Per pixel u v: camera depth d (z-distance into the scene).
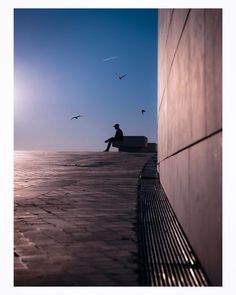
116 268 2.93
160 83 8.43
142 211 5.33
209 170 2.47
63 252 3.38
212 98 2.36
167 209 5.43
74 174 11.25
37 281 2.67
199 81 2.82
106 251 3.39
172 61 5.04
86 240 3.79
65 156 19.78
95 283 2.62
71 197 6.71
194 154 3.11
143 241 3.73
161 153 8.36
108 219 4.80
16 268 2.94
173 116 4.99
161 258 3.16
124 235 3.97
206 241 2.60
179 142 4.22
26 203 6.09
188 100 3.43
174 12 4.66
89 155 20.42
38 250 3.44
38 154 21.61
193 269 2.85
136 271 2.85
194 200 3.13
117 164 14.95
